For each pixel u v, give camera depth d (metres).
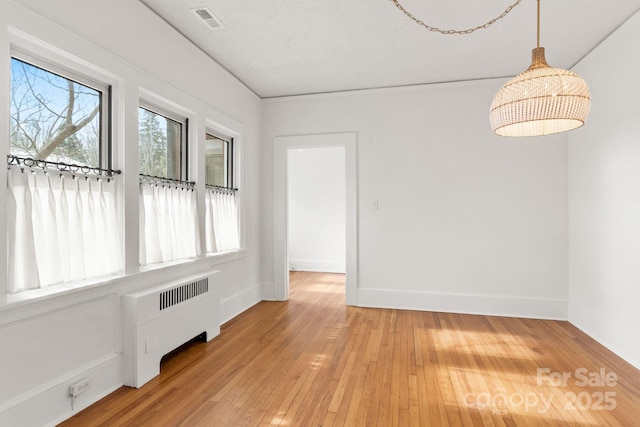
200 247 3.27
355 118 4.42
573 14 2.70
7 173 1.72
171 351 2.92
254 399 2.19
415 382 2.41
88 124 2.25
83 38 2.06
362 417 2.00
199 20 2.83
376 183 4.36
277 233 4.66
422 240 4.23
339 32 3.02
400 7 2.42
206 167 3.62
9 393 1.69
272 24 2.88
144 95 2.68
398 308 4.30
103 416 1.99
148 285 2.60
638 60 2.63
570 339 3.24
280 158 4.65
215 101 3.58
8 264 1.75
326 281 6.11
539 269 3.92
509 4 2.58
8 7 1.67
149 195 2.71
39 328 1.83
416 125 4.24
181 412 2.04
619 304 2.89
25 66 1.89
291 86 4.29
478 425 1.93
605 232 3.08
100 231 2.25
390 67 3.74
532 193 3.94
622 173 2.83
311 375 2.52
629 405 2.13
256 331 3.45
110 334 2.27
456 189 4.13
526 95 1.68
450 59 3.54
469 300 4.10
